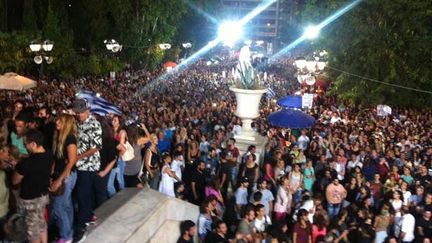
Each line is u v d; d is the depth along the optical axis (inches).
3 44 1139.9
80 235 218.5
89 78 1301.7
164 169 380.8
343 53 1126.4
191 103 959.6
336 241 353.4
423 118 909.8
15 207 207.0
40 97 807.7
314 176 466.9
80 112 223.5
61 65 1326.3
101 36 1631.4
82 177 224.5
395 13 1015.6
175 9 1930.4
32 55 1178.6
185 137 555.8
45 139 228.1
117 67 1504.7
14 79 558.6
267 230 339.0
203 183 426.3
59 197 211.2
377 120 838.5
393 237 351.3
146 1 1749.5
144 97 1010.7
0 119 286.8
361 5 1064.2
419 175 479.8
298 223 347.6
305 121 553.9
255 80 562.3
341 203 419.8
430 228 384.2
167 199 278.4
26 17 1318.9
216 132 591.8
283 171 453.1
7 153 211.3
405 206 390.9
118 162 297.6
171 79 1473.9
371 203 428.5
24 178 188.5
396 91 1055.0
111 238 220.5
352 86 1106.7
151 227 250.4
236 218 387.2
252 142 540.7
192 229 284.7
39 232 193.5
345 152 544.1
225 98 1043.9
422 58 1026.1
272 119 564.1
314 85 1280.8
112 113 290.8
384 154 544.4
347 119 836.6
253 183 429.4
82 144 223.9
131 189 287.3
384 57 1058.7
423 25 1016.9
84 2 1604.3
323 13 1160.8
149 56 1830.7
